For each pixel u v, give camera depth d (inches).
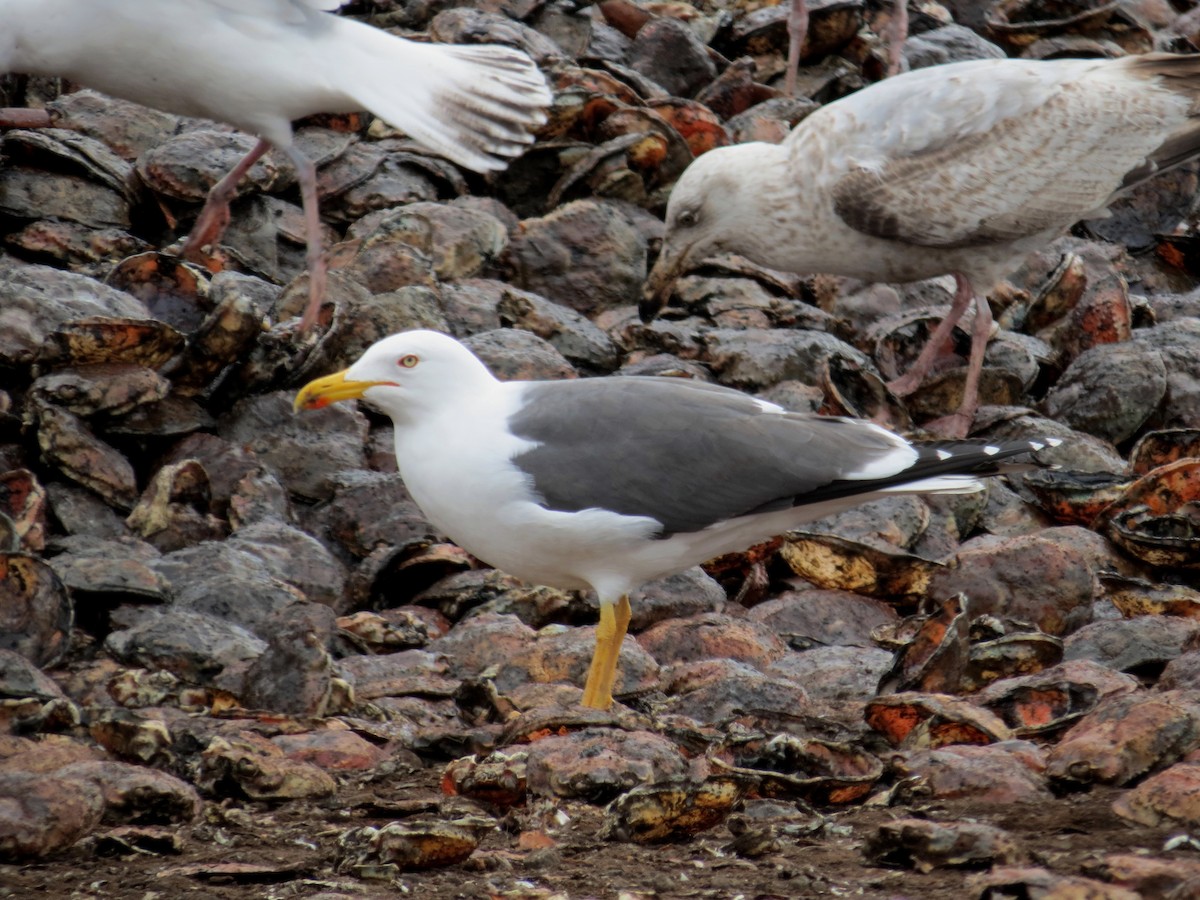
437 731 348.5
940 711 344.5
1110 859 263.1
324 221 655.1
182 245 597.0
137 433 484.4
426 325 558.9
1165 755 313.4
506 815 313.7
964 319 651.5
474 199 670.5
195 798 304.8
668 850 292.0
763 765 333.1
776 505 372.2
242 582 421.7
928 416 617.3
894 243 608.7
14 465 462.9
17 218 593.6
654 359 597.0
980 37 928.9
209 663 385.1
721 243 619.2
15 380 486.3
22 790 281.1
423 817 306.7
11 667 345.7
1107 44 933.8
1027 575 434.6
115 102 660.7
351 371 381.1
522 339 569.0
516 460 370.9
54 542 439.2
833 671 415.5
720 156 612.7
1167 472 505.4
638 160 714.8
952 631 382.9
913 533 500.4
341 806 315.3
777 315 650.2
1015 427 589.0
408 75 510.9
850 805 319.0
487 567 478.9
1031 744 331.3
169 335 493.0
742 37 863.1
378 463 524.1
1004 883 255.1
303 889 268.7
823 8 846.5
